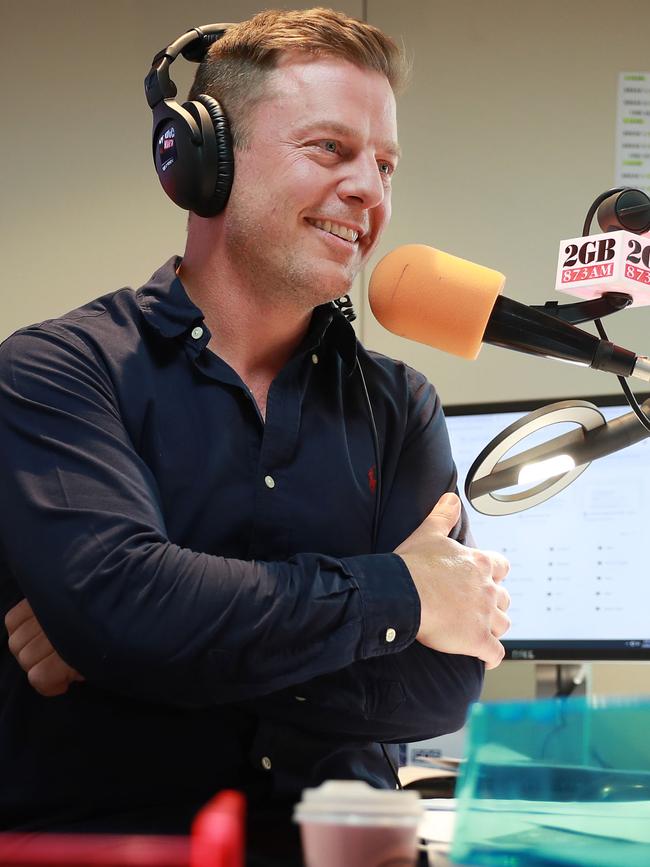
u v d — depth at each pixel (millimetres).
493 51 2252
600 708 788
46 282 2336
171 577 1052
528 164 2227
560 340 1187
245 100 1251
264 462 1276
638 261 1208
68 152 2357
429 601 1139
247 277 1274
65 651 1062
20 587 1164
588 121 2221
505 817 752
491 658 1180
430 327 1203
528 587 1909
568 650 1874
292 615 1065
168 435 1248
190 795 1164
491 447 1215
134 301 1315
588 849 715
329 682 1193
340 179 1229
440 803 1080
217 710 1182
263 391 1335
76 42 2375
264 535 1262
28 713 1192
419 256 1214
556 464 1272
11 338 1248
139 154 2342
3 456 1141
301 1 2311
